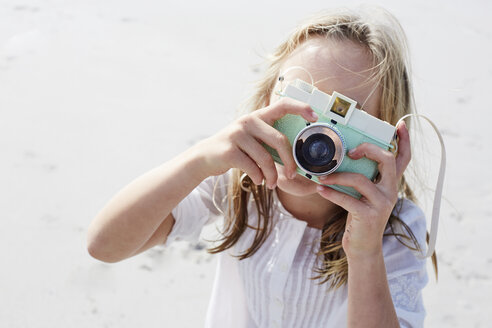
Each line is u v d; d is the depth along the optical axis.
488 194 3.70
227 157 1.28
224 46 5.00
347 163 1.25
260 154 1.26
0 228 3.05
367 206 1.22
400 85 1.49
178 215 1.56
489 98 4.76
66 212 3.20
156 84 4.41
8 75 4.36
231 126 1.30
